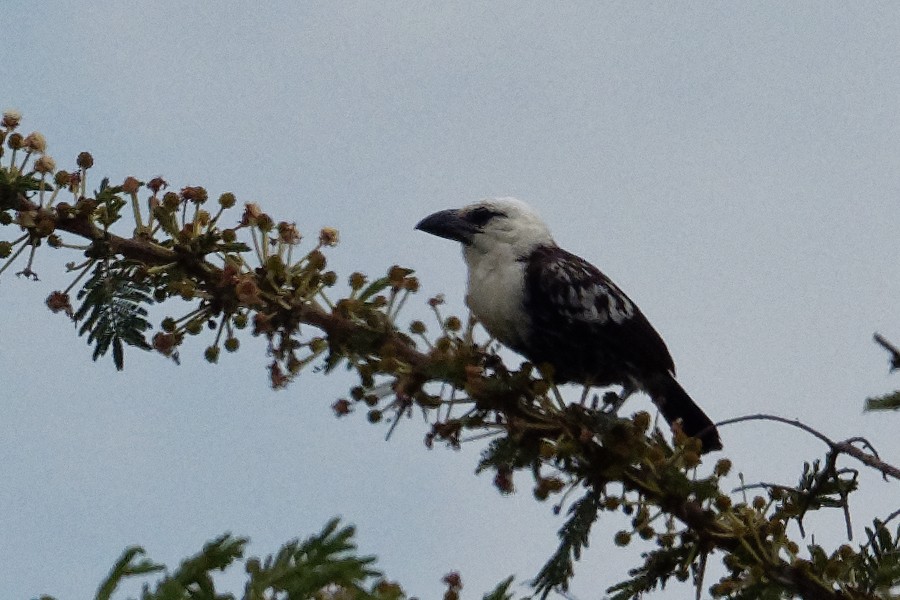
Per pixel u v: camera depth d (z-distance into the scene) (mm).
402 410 9867
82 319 9586
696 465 9883
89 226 9672
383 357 9820
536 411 10016
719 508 9859
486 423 9969
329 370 9930
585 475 9844
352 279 10008
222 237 9820
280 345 9883
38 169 9586
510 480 9891
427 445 9922
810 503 10055
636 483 9922
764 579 9703
